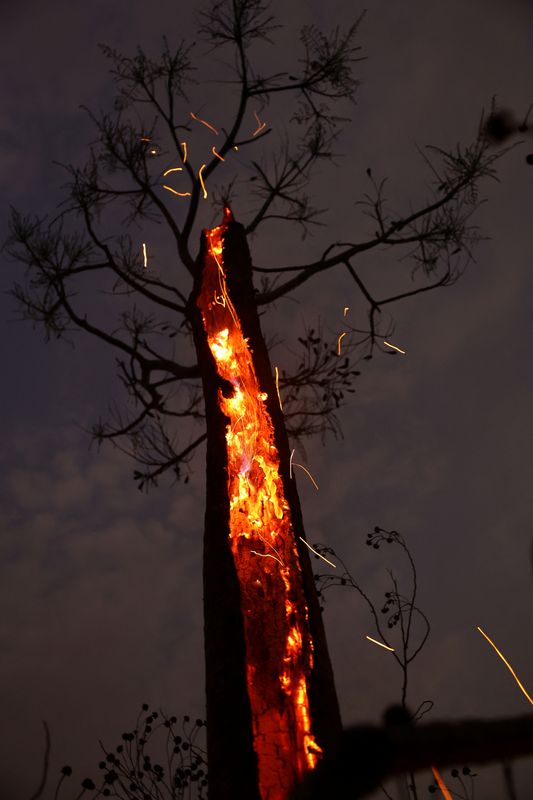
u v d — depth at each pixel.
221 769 2.80
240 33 6.04
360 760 1.00
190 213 5.54
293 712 3.04
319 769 1.02
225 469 3.53
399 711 1.19
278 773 2.88
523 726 1.10
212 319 4.16
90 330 5.83
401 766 1.03
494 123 2.66
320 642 3.17
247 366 3.97
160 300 5.59
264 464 3.69
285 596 3.33
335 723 2.97
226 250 4.24
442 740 1.05
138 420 6.21
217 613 3.13
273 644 3.20
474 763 1.09
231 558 3.26
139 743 3.81
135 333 6.14
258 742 2.96
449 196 5.70
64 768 3.29
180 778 3.66
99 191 5.92
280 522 3.53
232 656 3.00
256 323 4.04
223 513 3.39
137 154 5.94
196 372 5.64
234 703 2.89
